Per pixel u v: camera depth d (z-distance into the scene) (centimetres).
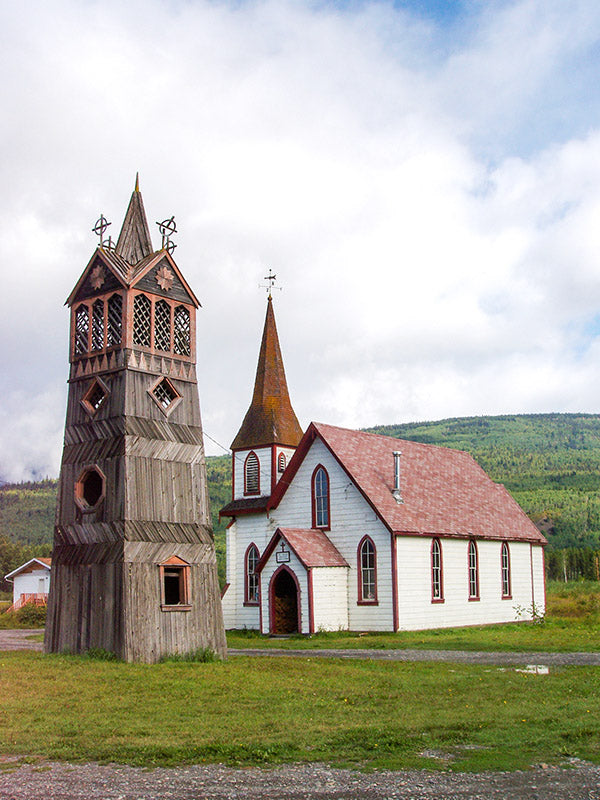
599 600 5662
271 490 4797
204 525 3084
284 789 1153
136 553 2823
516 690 1966
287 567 4106
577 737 1444
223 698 1889
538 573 5234
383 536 4100
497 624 4644
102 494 2914
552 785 1163
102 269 3095
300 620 4016
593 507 18388
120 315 3048
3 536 15800
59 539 3023
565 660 2662
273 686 2077
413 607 4122
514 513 5281
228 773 1238
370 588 4138
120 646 2727
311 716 1655
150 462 2955
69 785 1180
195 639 2939
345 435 4581
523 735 1461
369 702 1819
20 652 3098
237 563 4831
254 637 4141
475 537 4609
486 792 1130
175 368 3131
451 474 5150
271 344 5191
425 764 1278
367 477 4325
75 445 3056
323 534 4331
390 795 1120
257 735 1473
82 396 3075
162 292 3117
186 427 3117
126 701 1852
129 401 2939
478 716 1630
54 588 3006
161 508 2953
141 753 1351
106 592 2817
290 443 4938
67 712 1716
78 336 3158
